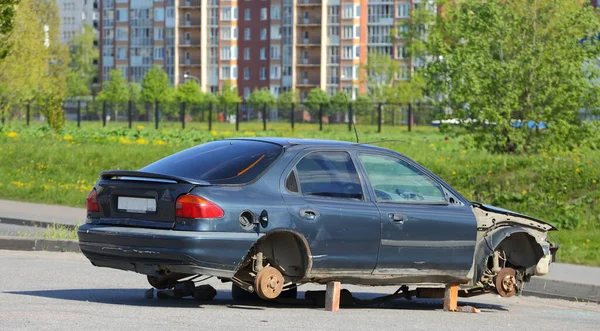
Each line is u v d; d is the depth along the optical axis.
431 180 13.74
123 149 44.03
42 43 79.12
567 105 39.72
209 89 185.62
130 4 194.00
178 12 188.25
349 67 175.12
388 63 136.50
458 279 13.77
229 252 11.84
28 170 38.47
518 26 41.94
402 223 13.12
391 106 90.38
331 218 12.58
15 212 27.69
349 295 14.03
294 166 12.62
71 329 10.27
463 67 40.94
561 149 39.19
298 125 94.56
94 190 12.70
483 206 14.09
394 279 13.23
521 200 29.45
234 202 11.98
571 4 43.38
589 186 30.34
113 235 12.13
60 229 22.17
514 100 39.62
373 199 13.07
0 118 80.75
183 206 11.81
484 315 13.91
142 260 11.95
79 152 41.59
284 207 12.27
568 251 21.48
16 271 16.31
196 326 10.88
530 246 14.57
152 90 165.50
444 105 42.88
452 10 48.03
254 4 181.50
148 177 12.16
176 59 188.62
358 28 174.25
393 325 11.95
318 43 176.88
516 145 40.62
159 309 12.23
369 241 12.87
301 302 13.76
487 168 34.03
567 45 40.56
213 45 185.12
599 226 26.31
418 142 56.56
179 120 103.88
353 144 13.37
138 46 194.00
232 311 12.38
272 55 179.75
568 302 17.22
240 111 104.25
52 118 59.88
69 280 15.59
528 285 17.98
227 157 12.71
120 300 13.41
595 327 13.12
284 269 12.52
